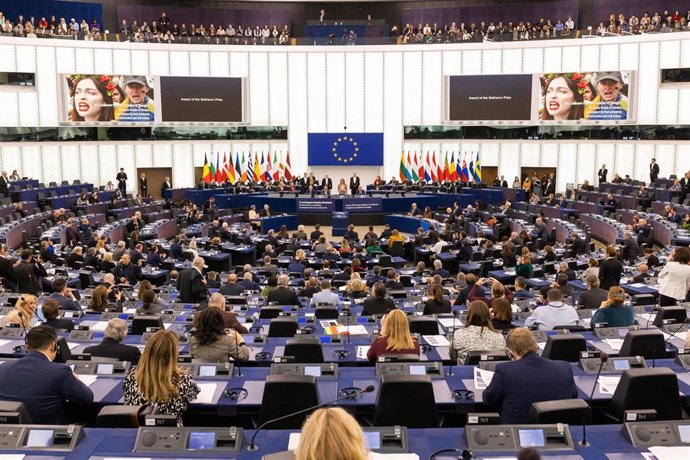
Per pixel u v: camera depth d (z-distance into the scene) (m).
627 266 16.45
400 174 36.62
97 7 39.22
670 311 9.22
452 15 40.91
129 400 5.41
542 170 37.47
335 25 40.53
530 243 21.38
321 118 39.75
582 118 33.84
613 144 35.03
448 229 24.36
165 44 37.66
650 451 4.51
